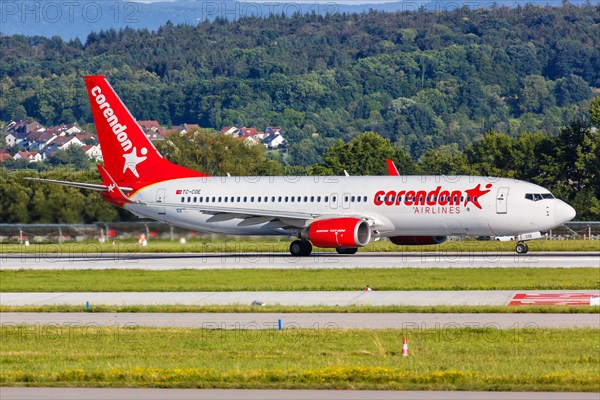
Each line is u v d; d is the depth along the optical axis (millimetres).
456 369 91938
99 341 112188
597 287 153125
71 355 103312
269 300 146750
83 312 137625
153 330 118562
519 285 157375
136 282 174750
